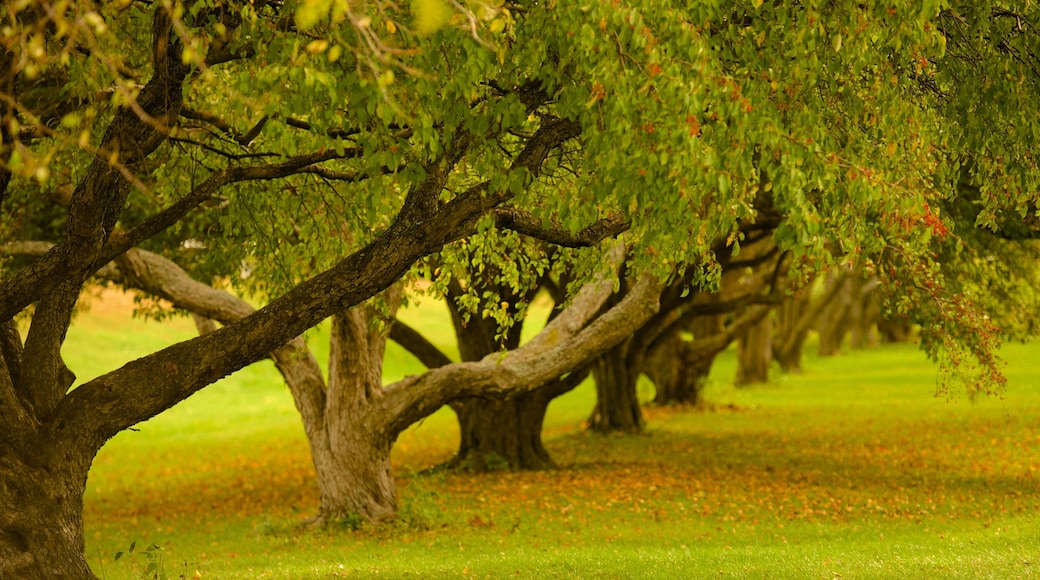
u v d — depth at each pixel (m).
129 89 13.38
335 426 30.50
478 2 10.07
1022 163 15.89
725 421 66.00
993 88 15.48
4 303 14.88
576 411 79.38
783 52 12.66
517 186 12.73
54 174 21.09
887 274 28.34
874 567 20.69
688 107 10.38
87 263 14.92
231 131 18.28
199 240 36.25
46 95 18.89
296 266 22.41
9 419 15.27
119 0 12.39
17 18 12.39
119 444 68.94
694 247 14.29
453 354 112.44
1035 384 80.19
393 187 19.80
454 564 23.92
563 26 10.88
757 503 34.53
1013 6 15.73
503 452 46.22
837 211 11.98
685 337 125.31
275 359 31.14
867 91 14.26
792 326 104.94
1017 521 27.67
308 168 17.72
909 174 14.15
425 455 56.28
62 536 15.21
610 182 11.42
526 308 21.95
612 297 44.03
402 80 12.20
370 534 29.73
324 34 12.02
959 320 24.81
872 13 12.12
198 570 25.38
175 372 15.04
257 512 38.53
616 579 20.73
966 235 31.78
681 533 29.05
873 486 37.97
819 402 76.75
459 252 21.31
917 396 77.69
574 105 12.00
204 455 61.84
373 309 28.48
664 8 10.73
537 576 21.39
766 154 11.06
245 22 13.24
